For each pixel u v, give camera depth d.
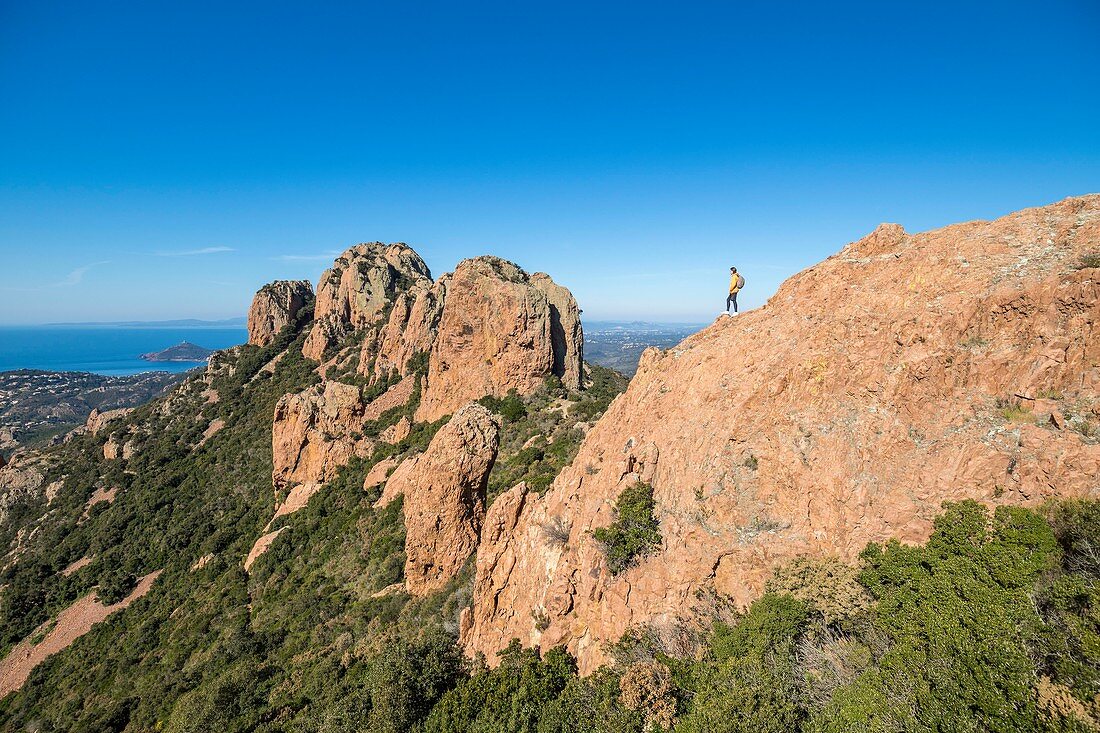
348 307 131.12
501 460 62.09
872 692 15.27
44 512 94.75
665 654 20.72
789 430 22.83
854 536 19.97
